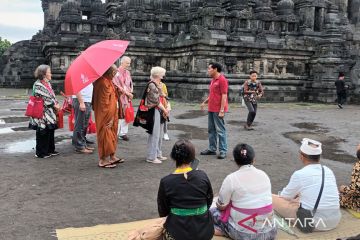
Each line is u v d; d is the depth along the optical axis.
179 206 4.29
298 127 14.65
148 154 9.03
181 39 23.28
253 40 23.17
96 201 6.56
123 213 6.09
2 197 6.64
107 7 32.19
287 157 9.91
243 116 17.19
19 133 12.35
